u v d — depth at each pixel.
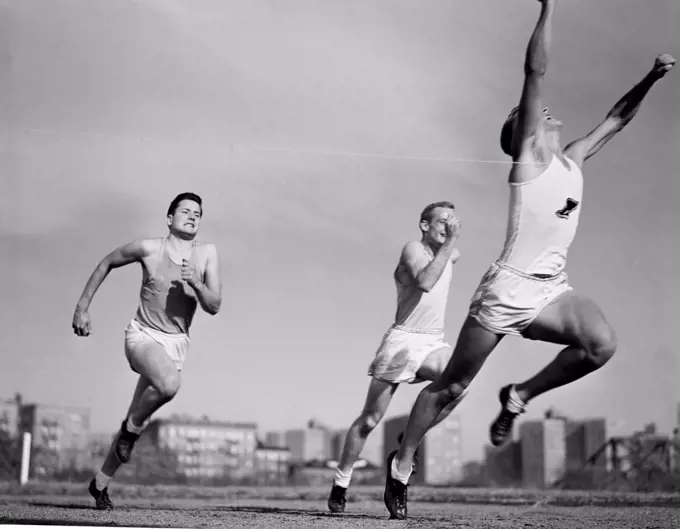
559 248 4.24
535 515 5.03
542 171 4.23
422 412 4.48
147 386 5.02
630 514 5.18
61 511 4.97
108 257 5.09
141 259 5.08
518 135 4.31
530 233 4.21
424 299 5.18
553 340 4.23
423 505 6.20
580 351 4.15
